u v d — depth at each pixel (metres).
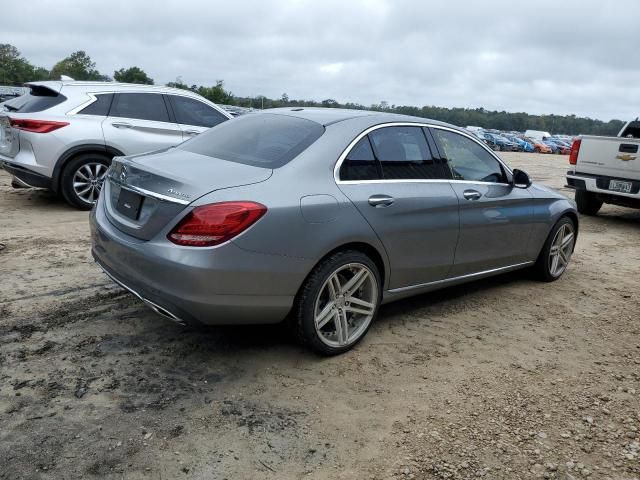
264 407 3.09
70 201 7.51
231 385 3.29
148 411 2.97
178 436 2.78
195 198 3.07
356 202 3.58
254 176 3.31
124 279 3.39
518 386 3.50
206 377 3.36
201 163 3.55
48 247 5.69
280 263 3.22
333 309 3.62
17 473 2.44
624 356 4.04
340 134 3.73
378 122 3.99
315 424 2.96
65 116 7.36
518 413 3.19
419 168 4.16
